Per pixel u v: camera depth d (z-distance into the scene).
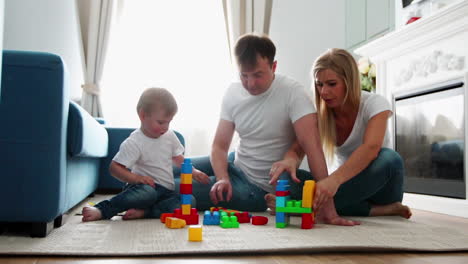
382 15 3.15
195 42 3.72
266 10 3.88
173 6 3.69
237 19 3.74
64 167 1.27
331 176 1.39
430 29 2.12
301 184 1.69
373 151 1.47
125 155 1.61
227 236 1.18
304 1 4.05
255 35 1.59
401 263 0.95
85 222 1.45
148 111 1.61
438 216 1.92
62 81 1.22
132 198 1.53
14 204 1.17
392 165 1.63
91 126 1.63
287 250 1.02
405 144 2.43
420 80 2.28
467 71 1.93
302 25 4.05
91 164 2.17
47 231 1.18
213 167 1.79
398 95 2.49
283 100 1.71
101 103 3.51
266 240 1.12
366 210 1.75
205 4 3.74
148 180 1.59
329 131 1.73
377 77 2.68
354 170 1.42
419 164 2.30
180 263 0.92
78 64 3.60
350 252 1.07
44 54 1.21
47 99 1.20
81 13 3.55
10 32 3.47
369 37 3.35
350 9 3.69
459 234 1.31
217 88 3.75
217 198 1.75
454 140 2.02
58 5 3.56
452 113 2.03
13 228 1.29
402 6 2.64
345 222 1.44
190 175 1.48
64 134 1.26
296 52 4.04
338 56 1.56
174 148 1.78
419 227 1.44
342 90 1.57
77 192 1.65
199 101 3.70
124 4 3.62
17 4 3.49
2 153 1.18
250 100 1.77
